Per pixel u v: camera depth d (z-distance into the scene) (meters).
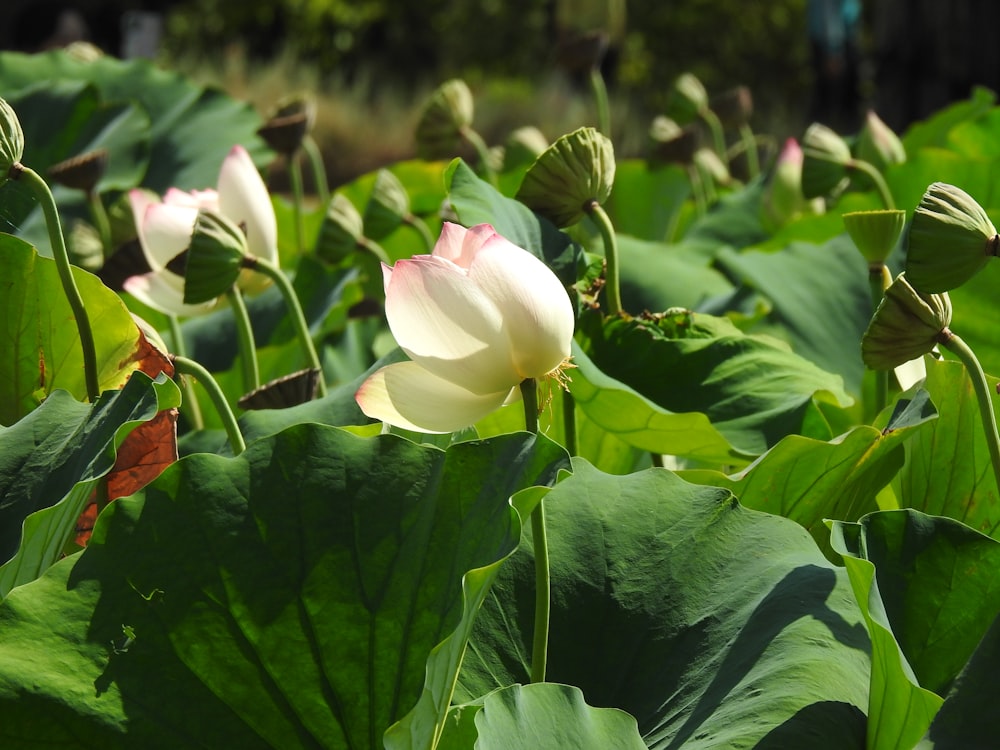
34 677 1.11
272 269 1.62
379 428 1.46
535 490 1.09
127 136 2.51
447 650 1.04
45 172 2.46
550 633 1.27
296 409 1.55
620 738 1.09
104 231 2.19
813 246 2.15
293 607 1.18
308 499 1.20
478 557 1.13
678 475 1.45
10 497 1.28
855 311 2.05
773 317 2.01
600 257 1.55
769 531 1.31
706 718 1.17
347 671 1.18
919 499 1.52
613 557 1.30
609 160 1.53
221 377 2.05
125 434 1.21
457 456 1.19
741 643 1.22
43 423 1.33
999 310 1.83
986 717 1.07
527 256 1.16
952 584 1.24
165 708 1.14
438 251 1.25
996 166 2.29
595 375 1.43
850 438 1.40
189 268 1.57
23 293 1.47
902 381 1.75
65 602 1.14
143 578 1.16
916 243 1.19
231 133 2.76
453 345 1.16
